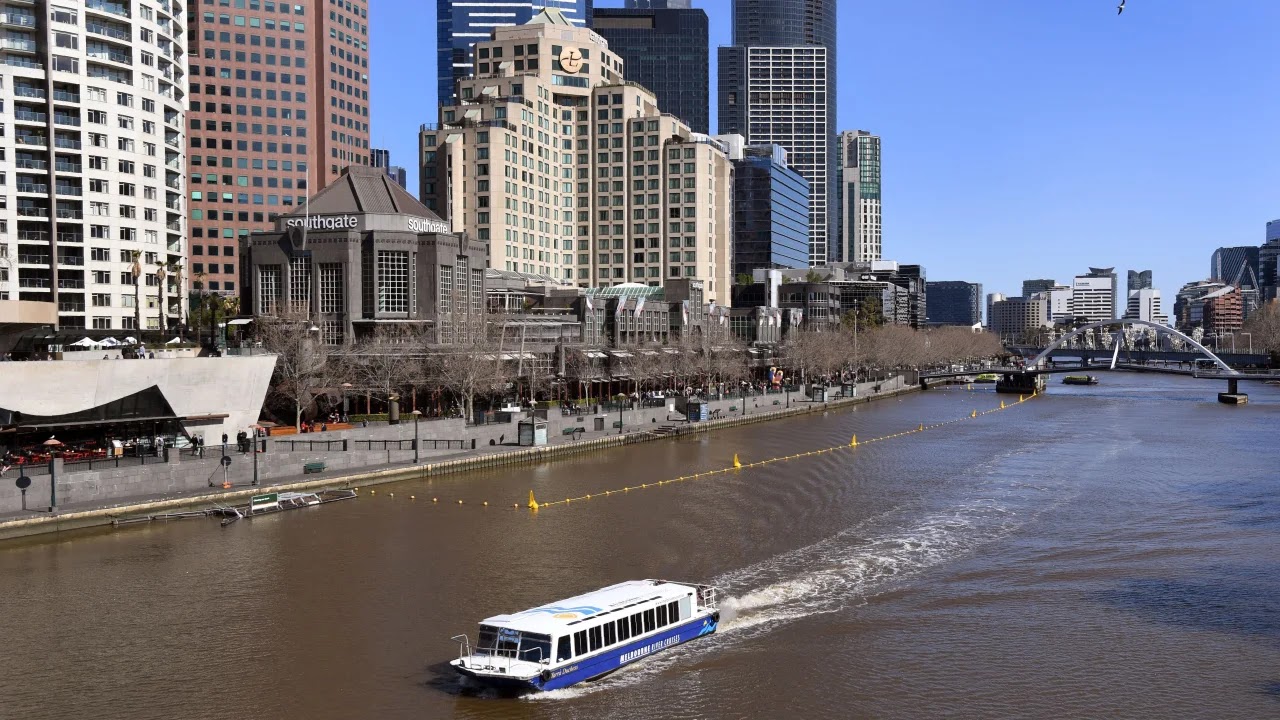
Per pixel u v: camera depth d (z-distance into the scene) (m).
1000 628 58.59
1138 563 72.38
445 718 46.78
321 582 67.00
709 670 52.34
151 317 170.38
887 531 82.44
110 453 89.81
